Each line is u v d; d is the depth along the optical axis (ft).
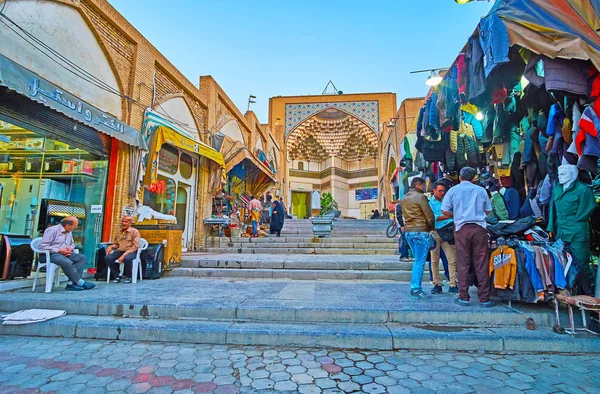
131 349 10.12
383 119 65.62
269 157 59.21
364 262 19.89
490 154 18.70
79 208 20.76
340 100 67.62
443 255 16.02
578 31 10.67
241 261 20.67
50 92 15.94
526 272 11.46
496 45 11.53
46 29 16.89
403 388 7.61
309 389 7.57
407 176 34.65
